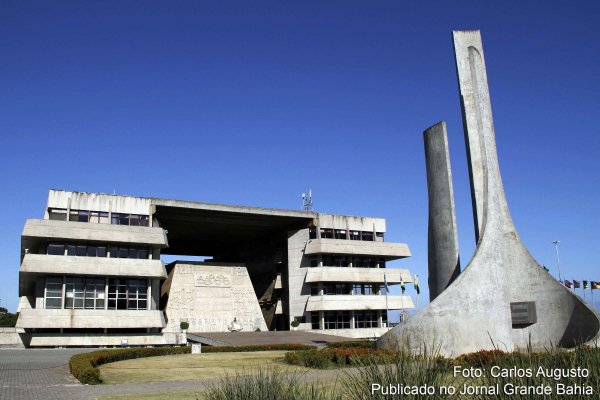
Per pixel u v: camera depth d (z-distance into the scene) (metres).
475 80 32.12
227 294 58.47
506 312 28.14
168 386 18.42
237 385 9.38
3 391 16.48
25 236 45.16
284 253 64.12
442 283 33.06
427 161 35.78
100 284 48.84
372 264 64.62
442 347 26.06
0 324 78.62
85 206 49.81
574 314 27.98
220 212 54.81
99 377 19.78
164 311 55.44
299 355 24.38
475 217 30.77
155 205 51.94
